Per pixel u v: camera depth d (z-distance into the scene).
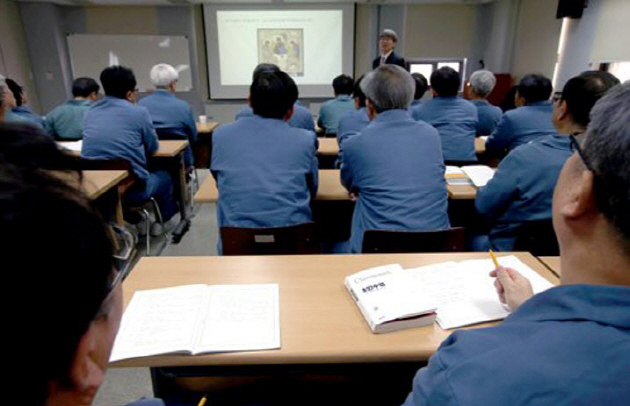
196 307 1.01
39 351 0.26
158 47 7.11
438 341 0.93
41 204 0.26
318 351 0.90
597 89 1.43
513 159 1.63
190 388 1.16
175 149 3.11
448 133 2.86
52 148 0.30
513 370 0.39
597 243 0.40
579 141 0.44
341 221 2.76
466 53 7.42
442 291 1.08
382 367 1.19
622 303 0.39
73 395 0.31
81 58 7.11
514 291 0.95
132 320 0.96
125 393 1.72
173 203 3.39
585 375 0.36
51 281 0.26
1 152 0.28
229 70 7.16
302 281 1.15
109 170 2.35
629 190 0.36
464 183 2.21
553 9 5.93
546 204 1.58
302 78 7.20
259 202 1.69
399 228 1.61
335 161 3.36
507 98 5.95
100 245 0.29
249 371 1.13
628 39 4.69
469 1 6.90
